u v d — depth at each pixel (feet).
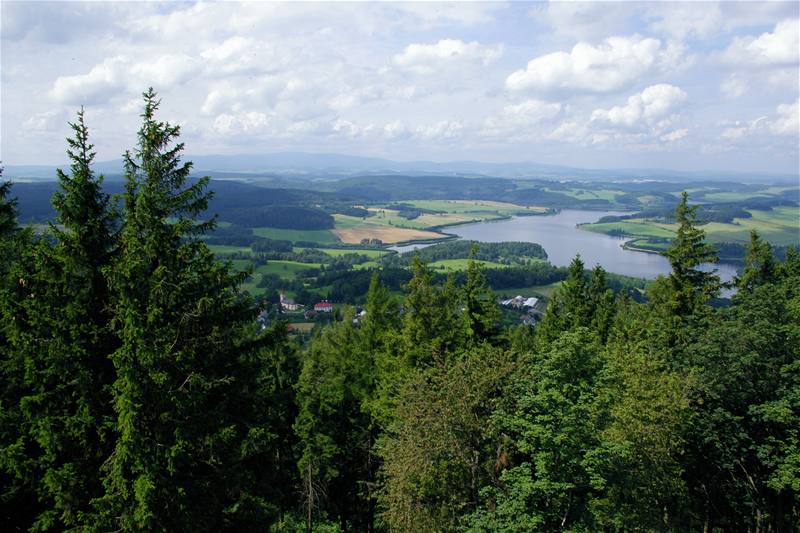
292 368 124.16
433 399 74.95
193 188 56.49
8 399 53.16
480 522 62.08
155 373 48.03
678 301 112.57
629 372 78.43
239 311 60.34
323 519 111.75
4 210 68.54
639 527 67.00
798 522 87.76
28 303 48.67
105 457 50.49
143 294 51.16
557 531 63.82
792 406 76.07
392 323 131.44
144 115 54.19
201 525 51.62
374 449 113.50
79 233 51.75
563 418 60.80
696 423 83.05
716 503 95.86
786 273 135.23
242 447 56.90
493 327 108.17
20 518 51.98
